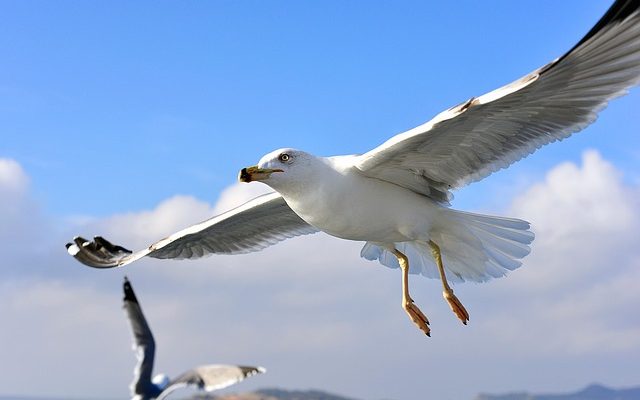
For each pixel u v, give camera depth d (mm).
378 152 2322
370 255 2699
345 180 2389
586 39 2119
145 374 2705
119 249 2893
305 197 2395
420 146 2338
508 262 2490
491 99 2166
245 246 2889
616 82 2230
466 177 2424
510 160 2385
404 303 2529
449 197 2479
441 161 2389
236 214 2742
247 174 2379
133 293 2793
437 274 2607
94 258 2887
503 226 2479
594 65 2205
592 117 2281
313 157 2396
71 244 2908
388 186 2426
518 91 2217
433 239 2514
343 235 2459
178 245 2910
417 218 2439
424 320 2512
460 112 2189
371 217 2418
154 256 2932
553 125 2324
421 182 2439
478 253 2502
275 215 2799
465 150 2371
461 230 2484
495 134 2342
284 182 2379
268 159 2385
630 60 2195
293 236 2855
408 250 2643
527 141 2359
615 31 2131
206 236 2885
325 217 2410
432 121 2225
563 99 2271
